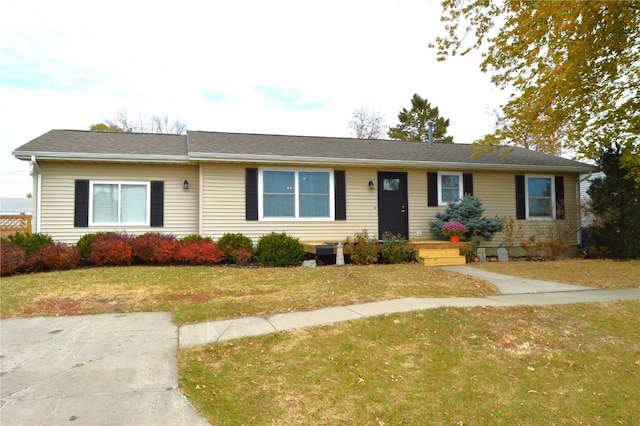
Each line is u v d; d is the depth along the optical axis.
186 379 3.72
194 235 10.90
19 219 19.81
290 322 5.36
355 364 4.11
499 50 9.73
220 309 6.01
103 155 10.34
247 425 3.02
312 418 3.15
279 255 10.21
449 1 9.34
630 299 6.96
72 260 9.37
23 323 5.40
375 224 12.48
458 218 12.20
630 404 3.55
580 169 13.95
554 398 3.60
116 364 4.07
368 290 7.26
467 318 5.52
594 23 8.30
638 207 12.59
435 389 3.66
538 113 9.87
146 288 7.37
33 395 3.40
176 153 11.09
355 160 11.82
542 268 10.45
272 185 11.67
